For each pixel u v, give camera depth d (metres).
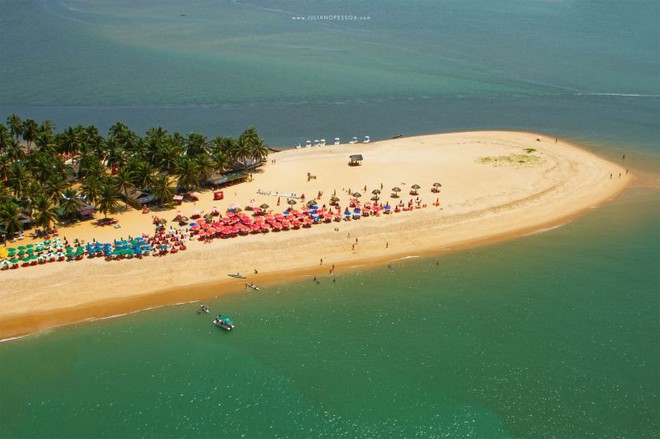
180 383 76.06
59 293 91.75
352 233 111.25
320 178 135.00
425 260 104.50
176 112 191.88
